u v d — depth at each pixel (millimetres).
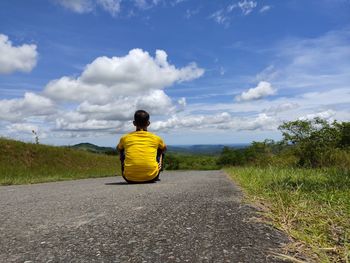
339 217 2164
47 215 2389
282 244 1626
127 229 1913
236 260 1395
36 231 1921
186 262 1381
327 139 12094
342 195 3014
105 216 2285
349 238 1728
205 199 2967
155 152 5449
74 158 16688
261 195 3232
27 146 14836
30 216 2367
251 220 2109
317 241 1679
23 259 1445
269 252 1497
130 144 5398
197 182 5125
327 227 1949
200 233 1810
